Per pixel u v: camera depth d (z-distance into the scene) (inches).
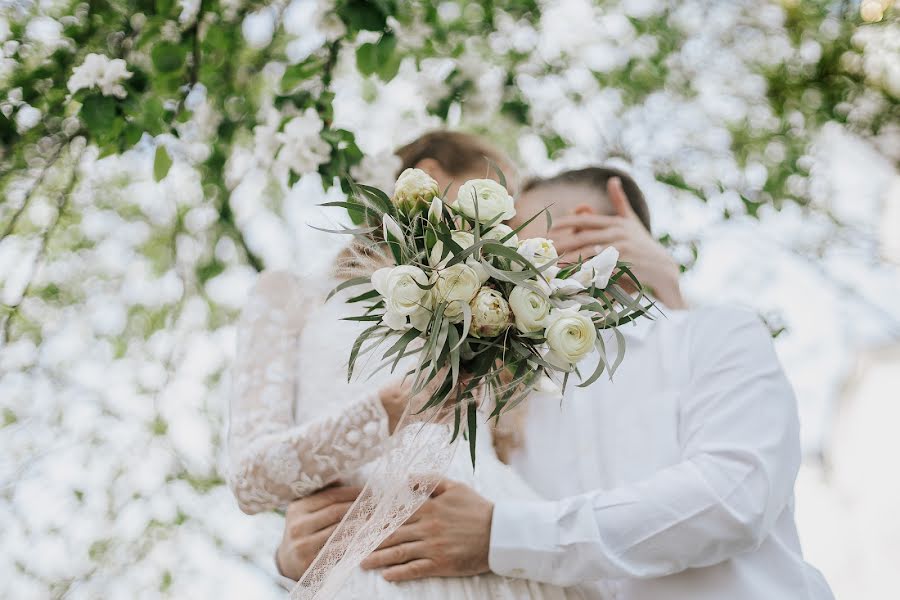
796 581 67.0
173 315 161.2
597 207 85.3
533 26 153.2
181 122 116.0
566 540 64.4
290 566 68.6
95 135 105.7
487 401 66.0
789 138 173.6
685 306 81.2
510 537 64.9
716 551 64.1
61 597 160.9
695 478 64.9
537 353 57.4
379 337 61.5
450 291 54.9
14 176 137.2
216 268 154.7
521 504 66.4
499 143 153.5
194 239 155.9
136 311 165.3
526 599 65.7
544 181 87.6
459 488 67.2
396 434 61.9
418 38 124.2
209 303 160.2
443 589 65.3
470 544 65.2
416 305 55.0
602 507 65.1
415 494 62.1
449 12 143.9
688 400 71.3
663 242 155.6
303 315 75.9
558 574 64.7
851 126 179.3
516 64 153.0
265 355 75.2
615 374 75.2
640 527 63.9
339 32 113.0
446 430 63.0
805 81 179.8
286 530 69.9
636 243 80.7
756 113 175.2
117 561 164.1
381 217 59.8
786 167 167.6
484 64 128.9
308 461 66.9
